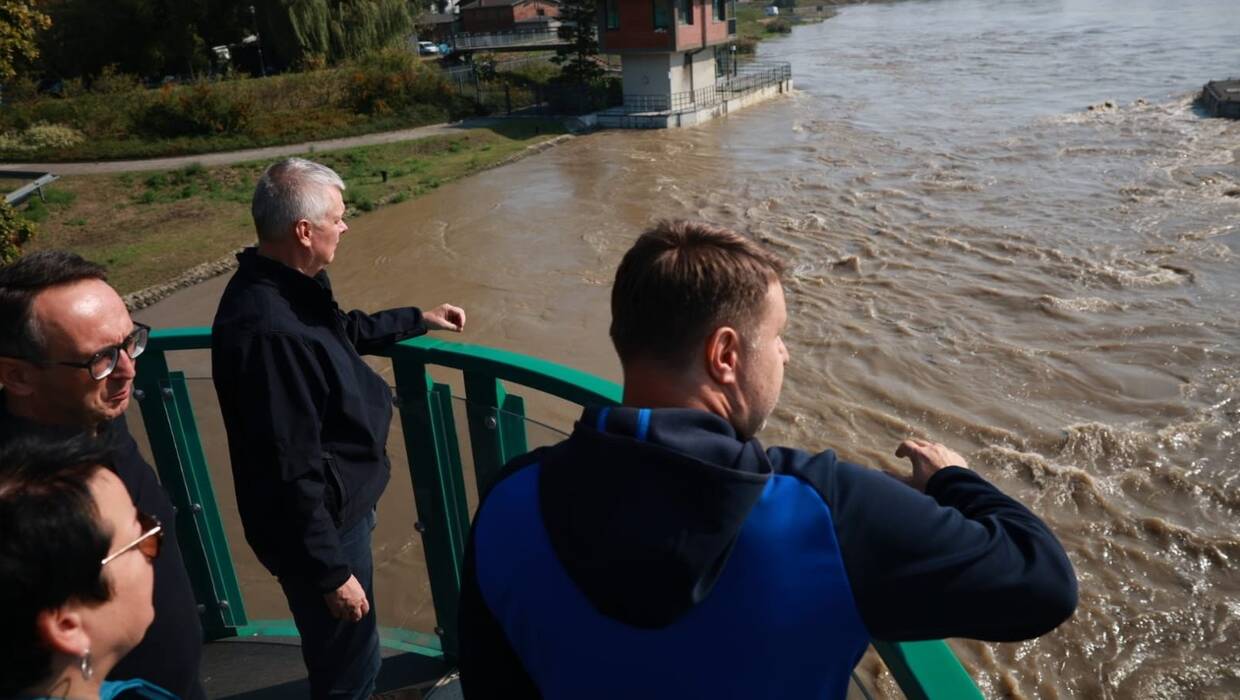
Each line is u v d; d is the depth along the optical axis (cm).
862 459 1373
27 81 4269
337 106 4316
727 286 119
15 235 1728
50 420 204
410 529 279
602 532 109
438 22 8506
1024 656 934
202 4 5366
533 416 270
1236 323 1700
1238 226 2238
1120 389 1502
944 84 5012
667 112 4269
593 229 2691
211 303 2273
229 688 291
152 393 292
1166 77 4591
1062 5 10212
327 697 261
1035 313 1830
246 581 309
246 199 3134
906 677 126
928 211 2592
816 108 4547
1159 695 885
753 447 113
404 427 268
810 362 1695
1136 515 1171
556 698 116
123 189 3297
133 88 4388
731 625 106
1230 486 1212
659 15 4241
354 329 254
